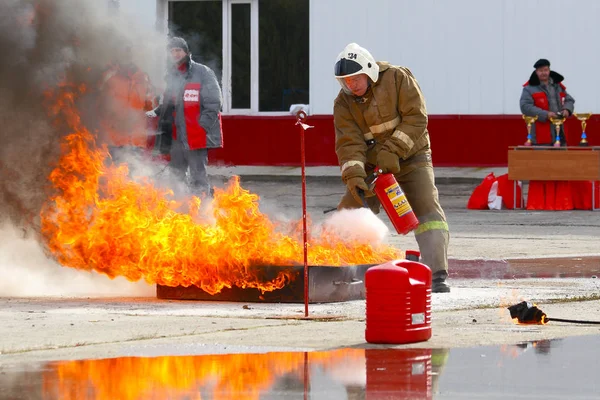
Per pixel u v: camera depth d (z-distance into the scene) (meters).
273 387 12.40
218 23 61.06
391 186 20.12
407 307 15.09
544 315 16.91
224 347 14.82
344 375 13.02
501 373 13.14
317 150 58.88
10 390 12.26
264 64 60.78
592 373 13.16
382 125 20.48
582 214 41.31
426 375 13.05
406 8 57.47
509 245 30.47
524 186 51.97
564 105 43.47
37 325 16.67
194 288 19.67
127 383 12.61
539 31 56.28
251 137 59.44
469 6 56.78
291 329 16.41
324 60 58.88
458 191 50.50
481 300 19.44
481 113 57.03
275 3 60.56
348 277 19.72
